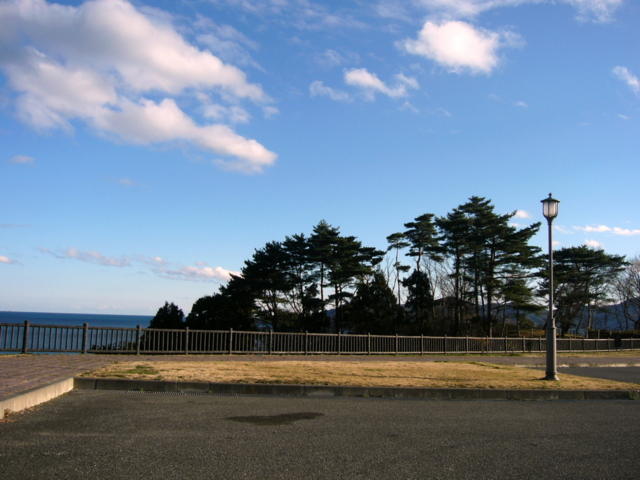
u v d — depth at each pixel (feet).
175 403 32.35
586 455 23.08
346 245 176.14
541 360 89.66
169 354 66.59
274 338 76.07
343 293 179.01
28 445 20.98
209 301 166.20
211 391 38.32
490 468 20.57
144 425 25.52
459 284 195.52
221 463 19.72
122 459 19.67
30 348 58.03
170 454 20.61
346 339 83.05
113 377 38.09
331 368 52.49
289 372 46.78
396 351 88.63
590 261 208.03
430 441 24.73
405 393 40.37
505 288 172.65
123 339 64.64
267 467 19.52
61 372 39.81
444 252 185.88
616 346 137.49
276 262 171.73
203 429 25.23
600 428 29.63
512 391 42.06
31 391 29.30
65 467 18.44
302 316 175.32
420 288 180.34
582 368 78.38
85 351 60.95
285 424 27.37
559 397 42.70
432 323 184.24
